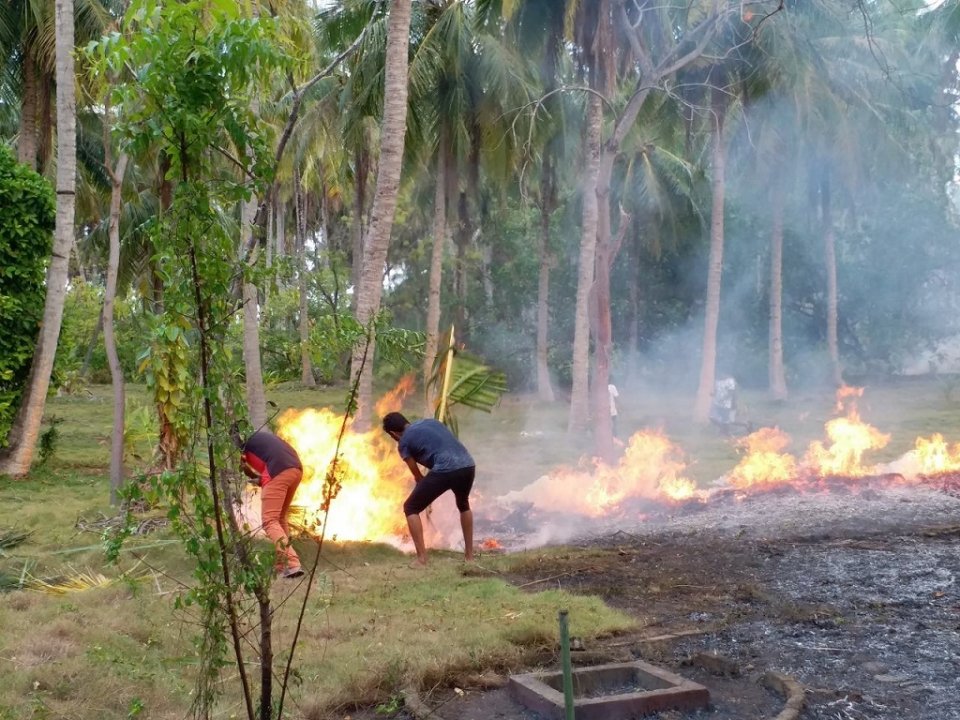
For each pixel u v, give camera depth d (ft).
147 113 9.79
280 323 88.43
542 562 23.93
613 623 17.57
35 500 36.24
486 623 17.30
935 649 15.87
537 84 72.23
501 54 66.49
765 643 16.55
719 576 21.88
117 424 36.17
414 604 18.98
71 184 45.11
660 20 54.24
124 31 9.76
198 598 10.14
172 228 9.78
